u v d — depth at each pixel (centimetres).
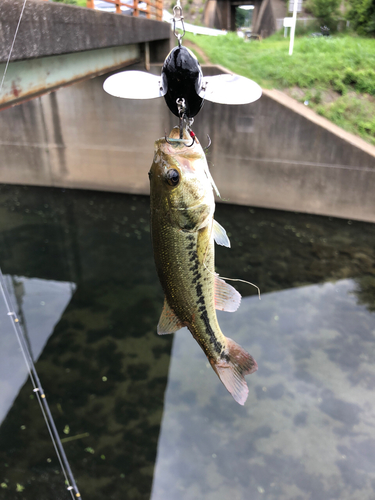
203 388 132
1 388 131
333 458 109
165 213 34
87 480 106
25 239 221
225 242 38
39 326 157
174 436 117
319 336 150
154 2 213
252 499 101
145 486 105
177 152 33
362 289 178
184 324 37
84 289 180
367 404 124
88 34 126
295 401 125
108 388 132
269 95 219
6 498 101
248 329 154
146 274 192
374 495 100
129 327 157
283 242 217
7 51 83
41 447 114
